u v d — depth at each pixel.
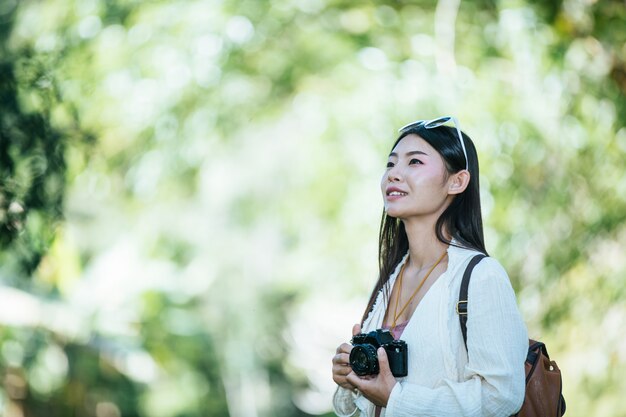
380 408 3.28
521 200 8.89
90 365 15.21
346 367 3.26
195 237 16.70
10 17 9.30
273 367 19.05
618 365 8.36
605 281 8.48
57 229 7.45
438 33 8.66
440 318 3.12
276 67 11.41
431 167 3.30
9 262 10.11
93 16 9.81
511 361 3.00
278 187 15.99
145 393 16.50
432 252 3.34
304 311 18.42
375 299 3.54
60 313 14.22
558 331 8.62
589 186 8.66
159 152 10.98
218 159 14.13
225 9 10.66
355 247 11.62
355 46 10.62
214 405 18.08
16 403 14.28
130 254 15.80
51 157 7.14
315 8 10.65
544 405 3.17
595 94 8.42
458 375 3.09
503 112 8.97
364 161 10.85
